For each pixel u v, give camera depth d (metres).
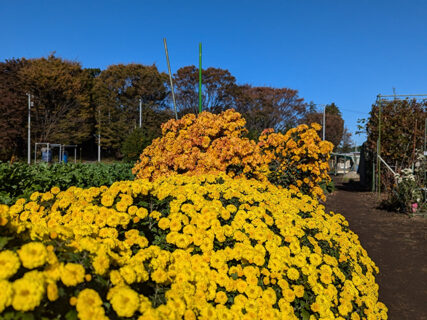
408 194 8.84
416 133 11.47
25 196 4.02
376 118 12.72
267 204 3.86
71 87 33.03
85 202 2.95
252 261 2.72
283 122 33.12
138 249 2.52
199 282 2.38
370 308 3.13
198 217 2.98
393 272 4.93
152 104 40.59
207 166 5.60
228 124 6.23
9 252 1.48
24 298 1.35
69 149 37.38
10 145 29.08
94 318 1.51
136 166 6.54
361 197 11.88
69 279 1.58
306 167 6.66
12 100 29.36
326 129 45.88
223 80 31.84
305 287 2.80
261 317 2.36
